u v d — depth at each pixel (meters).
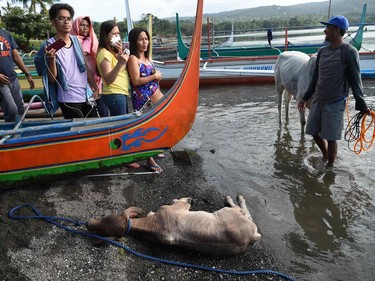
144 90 4.87
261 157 5.85
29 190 4.34
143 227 3.55
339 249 3.67
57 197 4.28
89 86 5.11
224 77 12.17
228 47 15.74
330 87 4.75
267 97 10.16
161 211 3.62
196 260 3.43
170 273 3.25
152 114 4.50
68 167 4.29
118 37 4.61
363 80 11.60
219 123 7.73
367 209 4.35
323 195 4.66
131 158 4.57
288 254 3.58
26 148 4.05
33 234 3.59
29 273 3.12
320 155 5.84
